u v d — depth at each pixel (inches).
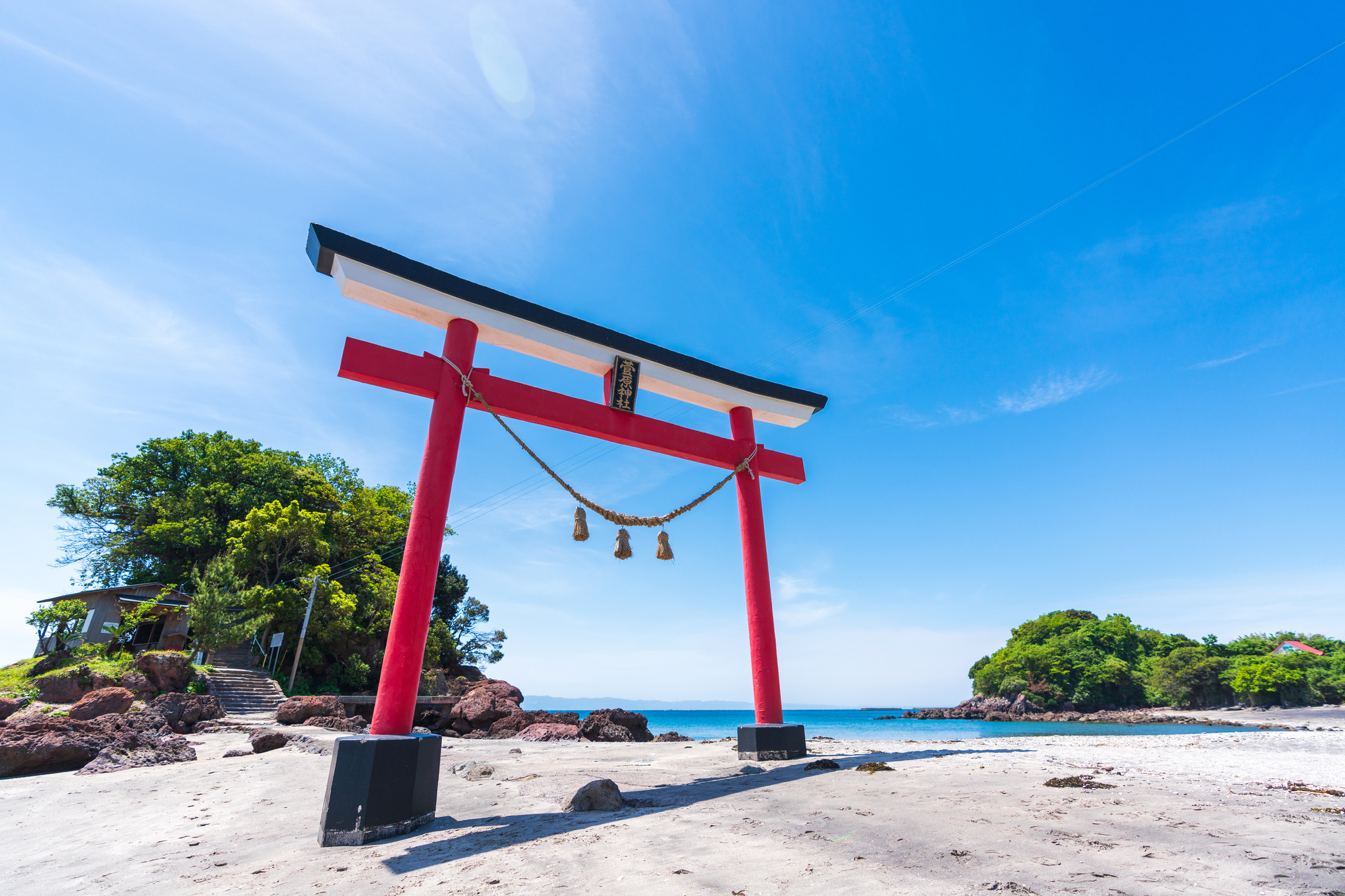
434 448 321.7
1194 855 152.3
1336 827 177.0
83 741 474.9
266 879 191.8
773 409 516.4
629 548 378.9
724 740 794.2
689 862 170.6
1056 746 490.3
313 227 319.0
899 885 140.3
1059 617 3821.4
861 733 1793.8
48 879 213.6
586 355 412.8
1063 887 133.8
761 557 470.3
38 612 1073.5
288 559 1338.6
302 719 771.4
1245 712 2689.5
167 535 1318.9
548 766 436.8
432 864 192.7
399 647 280.4
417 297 346.9
